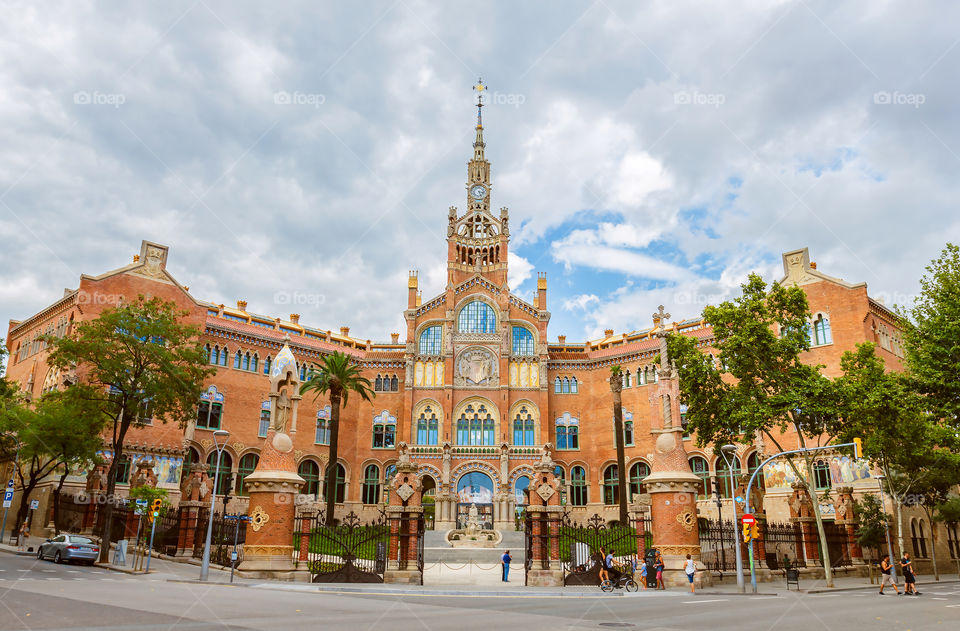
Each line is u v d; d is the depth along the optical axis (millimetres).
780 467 58906
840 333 58688
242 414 67500
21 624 14203
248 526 31844
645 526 34562
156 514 33375
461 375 77125
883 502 48812
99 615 16109
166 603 19469
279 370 34906
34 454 44094
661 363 35906
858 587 35938
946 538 57781
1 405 44906
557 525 34344
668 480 33125
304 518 33250
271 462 32562
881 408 38188
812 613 21359
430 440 75000
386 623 16672
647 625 17609
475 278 81312
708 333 69562
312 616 17766
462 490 72625
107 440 56125
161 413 45375
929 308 33062
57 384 57688
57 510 45156
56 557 33906
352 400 76125
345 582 30953
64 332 60406
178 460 60438
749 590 31344
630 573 32625
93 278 59156
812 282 61344
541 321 78500
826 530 49562
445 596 26328
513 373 77375
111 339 43375
